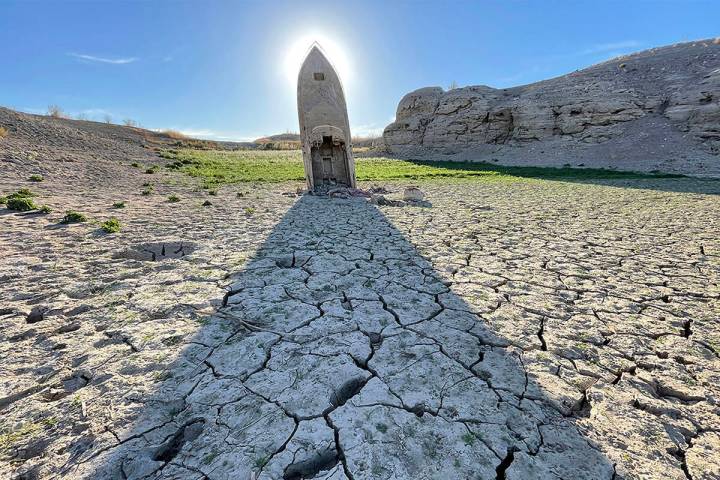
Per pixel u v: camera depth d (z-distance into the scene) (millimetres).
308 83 16219
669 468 2486
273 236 8758
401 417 2949
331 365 3646
